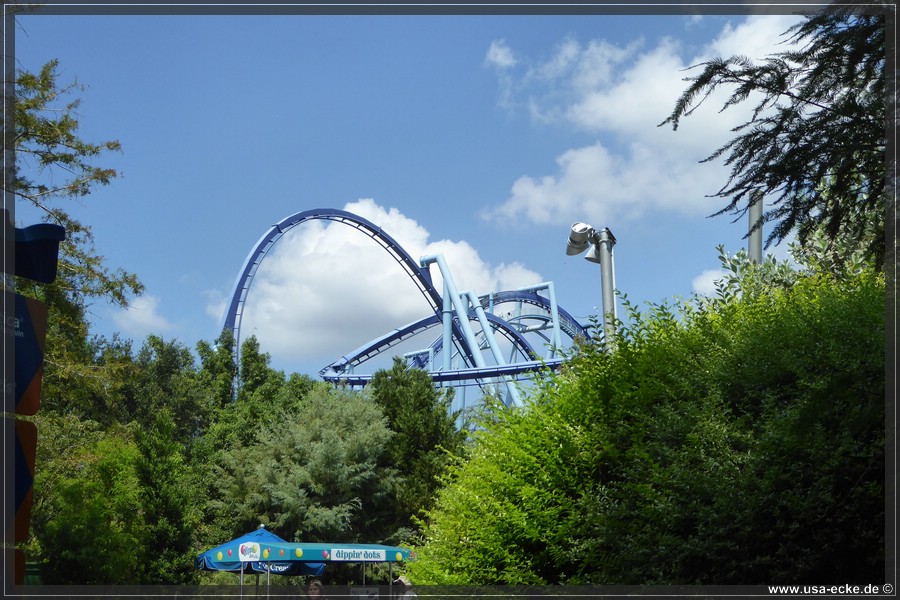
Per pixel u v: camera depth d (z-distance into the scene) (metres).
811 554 8.20
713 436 9.00
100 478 36.38
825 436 8.38
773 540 8.50
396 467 48.03
